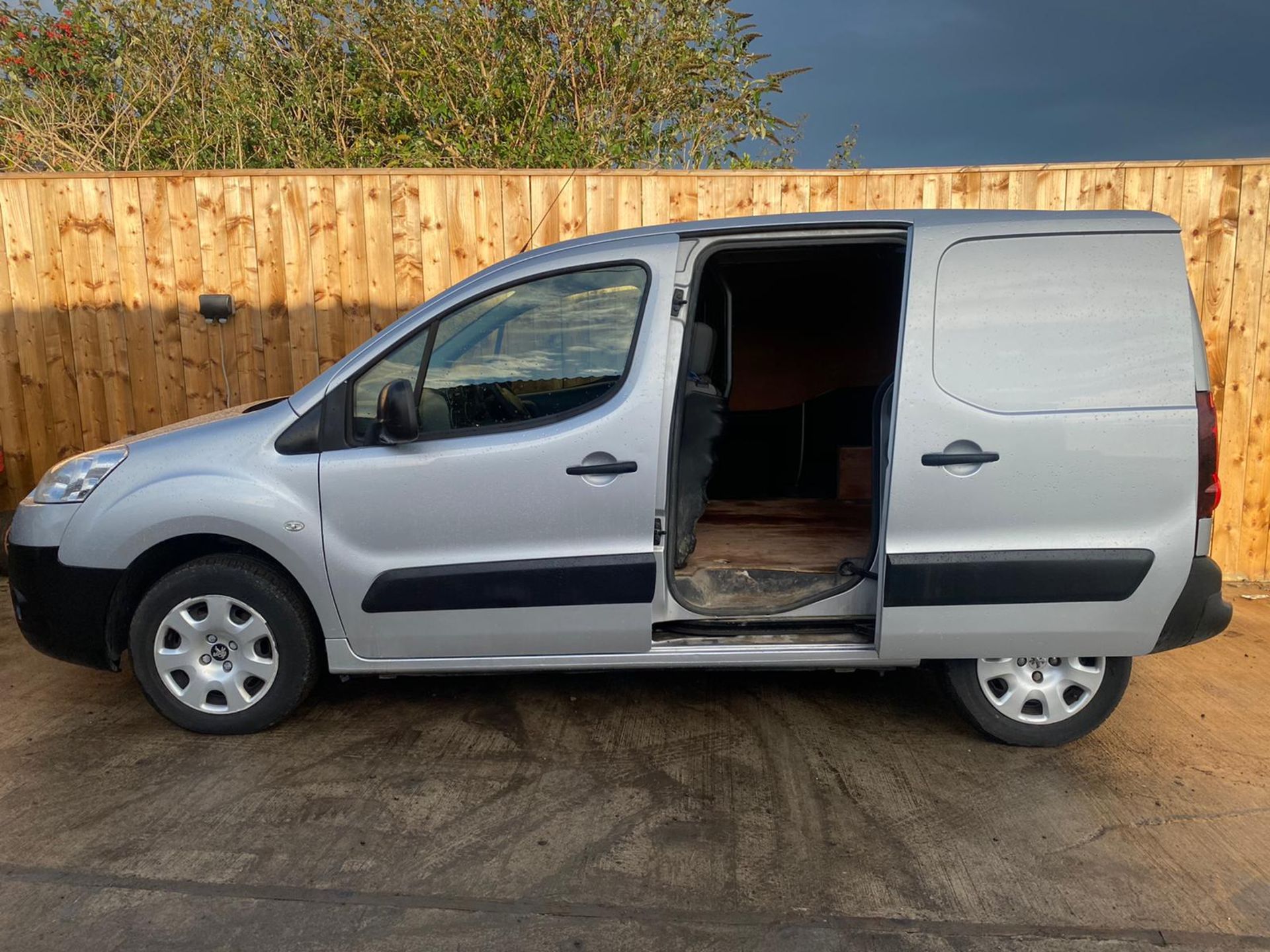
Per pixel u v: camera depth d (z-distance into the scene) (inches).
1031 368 117.3
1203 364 118.6
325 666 149.6
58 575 130.6
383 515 125.5
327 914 94.9
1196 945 90.0
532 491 123.5
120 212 218.4
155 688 133.0
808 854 105.9
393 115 321.1
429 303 130.5
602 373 126.2
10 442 226.7
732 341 202.5
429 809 115.8
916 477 117.3
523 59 306.5
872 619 129.9
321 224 216.4
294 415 129.1
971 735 136.9
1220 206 204.8
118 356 223.6
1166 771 125.8
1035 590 117.6
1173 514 116.9
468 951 89.6
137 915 94.7
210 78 327.0
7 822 112.6
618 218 214.8
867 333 201.3
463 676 159.9
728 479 201.9
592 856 105.4
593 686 155.6
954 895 98.2
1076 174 206.5
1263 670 162.9
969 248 119.0
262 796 118.6
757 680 158.2
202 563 130.7
